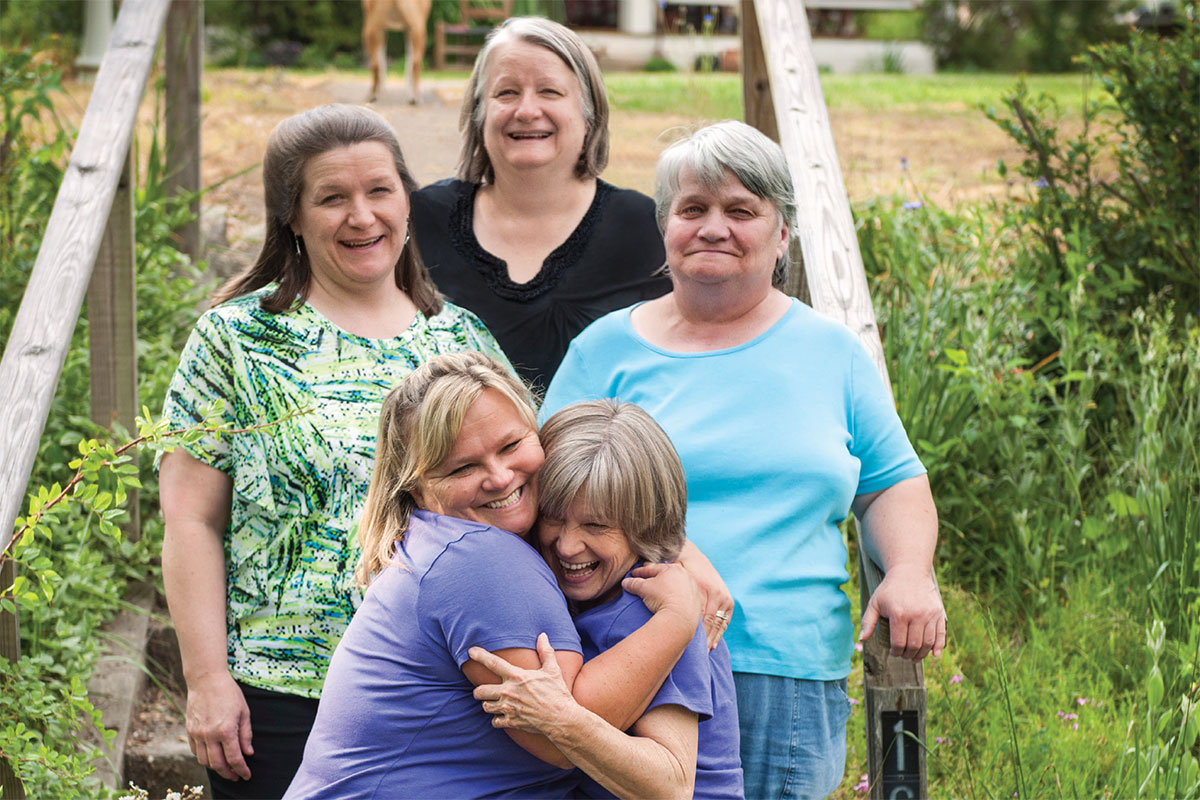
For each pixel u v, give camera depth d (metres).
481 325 2.88
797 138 3.55
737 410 2.44
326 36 15.19
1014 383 4.50
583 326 3.18
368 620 1.99
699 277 2.45
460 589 1.88
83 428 4.07
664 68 16.27
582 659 1.92
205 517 2.53
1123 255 5.13
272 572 2.50
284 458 2.48
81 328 4.55
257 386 2.50
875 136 10.17
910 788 2.50
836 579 2.43
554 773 2.02
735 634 2.35
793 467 2.38
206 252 5.99
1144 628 3.61
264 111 9.56
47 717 2.64
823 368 2.49
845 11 20.77
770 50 3.93
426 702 1.93
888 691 2.49
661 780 1.88
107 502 2.35
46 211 4.69
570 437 2.04
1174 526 3.84
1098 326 4.91
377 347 2.60
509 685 1.84
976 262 5.19
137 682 3.63
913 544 2.38
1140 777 2.76
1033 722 3.26
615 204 3.24
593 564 2.04
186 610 2.48
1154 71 5.15
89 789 2.65
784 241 2.56
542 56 3.08
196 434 2.35
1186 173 5.09
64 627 3.27
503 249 3.22
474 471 1.97
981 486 4.32
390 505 2.05
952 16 20.41
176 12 5.65
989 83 15.04
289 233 2.62
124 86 3.69
